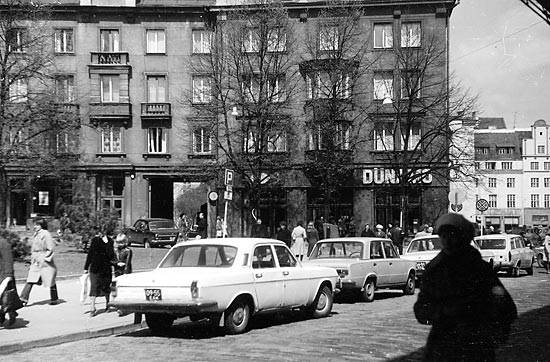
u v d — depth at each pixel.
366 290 19.05
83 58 49.59
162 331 13.52
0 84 39.84
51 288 17.19
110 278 15.77
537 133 83.31
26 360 10.71
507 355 9.64
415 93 40.59
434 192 45.75
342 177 44.03
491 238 29.48
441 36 46.19
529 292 20.48
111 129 49.69
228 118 47.03
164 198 54.47
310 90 44.28
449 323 5.28
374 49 46.75
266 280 13.41
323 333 12.46
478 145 84.00
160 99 50.00
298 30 47.09
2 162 38.41
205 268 12.99
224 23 44.72
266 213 47.38
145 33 49.97
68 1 50.66
